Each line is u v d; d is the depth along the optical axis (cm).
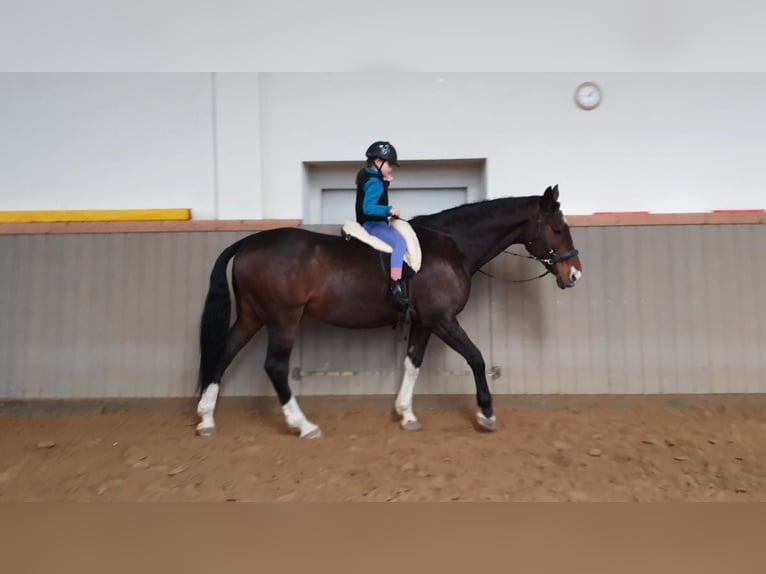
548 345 359
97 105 382
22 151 383
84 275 365
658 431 304
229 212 379
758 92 373
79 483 236
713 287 356
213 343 298
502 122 378
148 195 382
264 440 295
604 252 360
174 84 380
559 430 307
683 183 376
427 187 408
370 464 256
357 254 292
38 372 362
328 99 379
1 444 293
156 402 359
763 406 349
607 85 376
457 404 356
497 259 363
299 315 295
